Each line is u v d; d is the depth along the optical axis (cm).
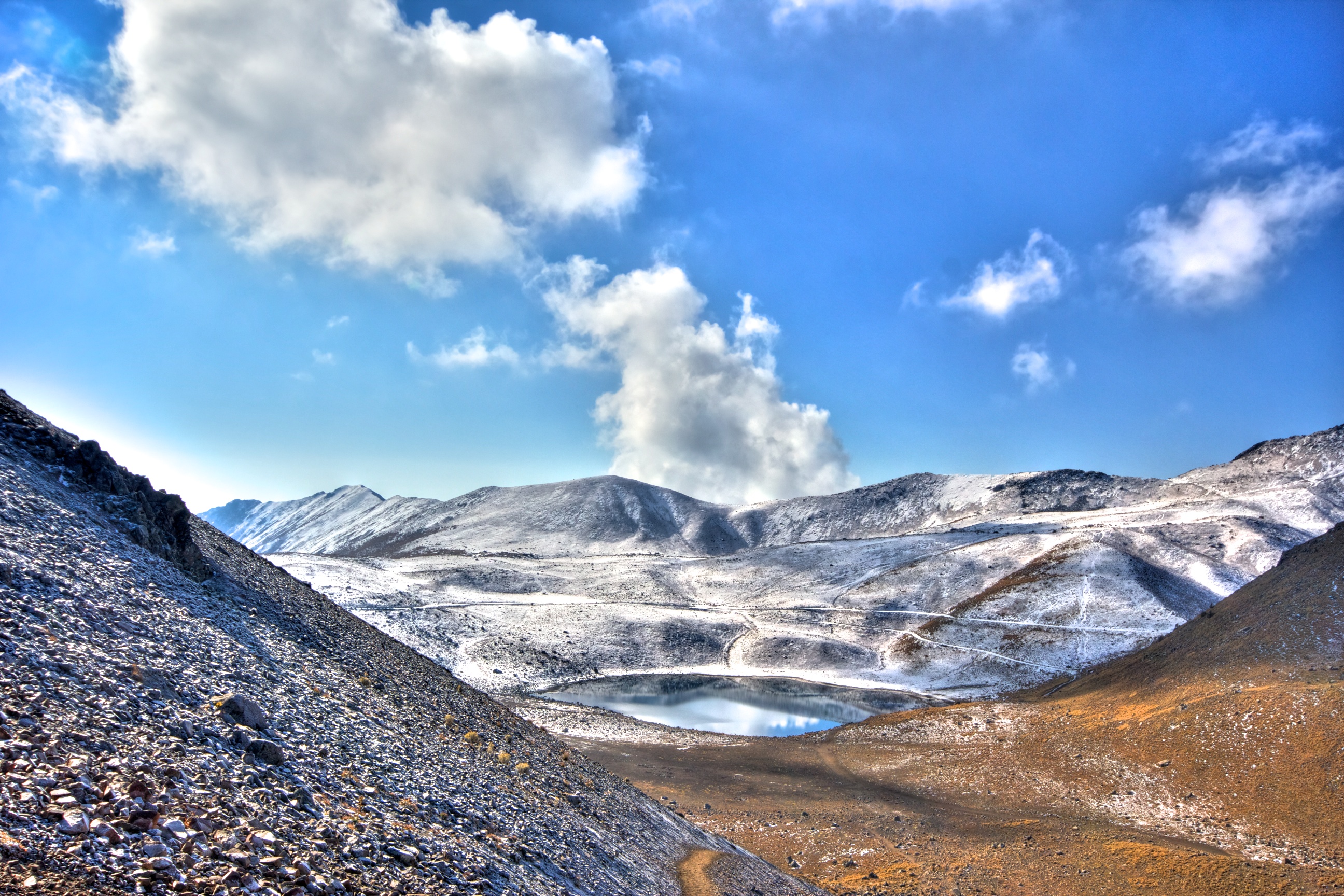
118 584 1784
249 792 1109
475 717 2964
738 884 2525
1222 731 4206
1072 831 3662
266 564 3519
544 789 2422
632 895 1895
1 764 845
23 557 1576
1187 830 3638
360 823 1223
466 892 1194
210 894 818
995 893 3102
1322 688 4022
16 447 2289
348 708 1931
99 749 993
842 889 3231
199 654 1648
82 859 765
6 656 1107
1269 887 2703
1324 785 3459
